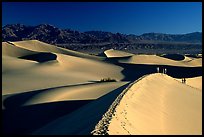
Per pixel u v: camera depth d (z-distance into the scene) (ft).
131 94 87.40
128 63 409.90
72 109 113.39
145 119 69.41
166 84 135.85
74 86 157.28
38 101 123.03
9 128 99.04
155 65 406.21
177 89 128.67
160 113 79.25
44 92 139.23
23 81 234.99
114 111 64.64
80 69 333.83
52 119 103.86
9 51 420.36
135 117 66.69
